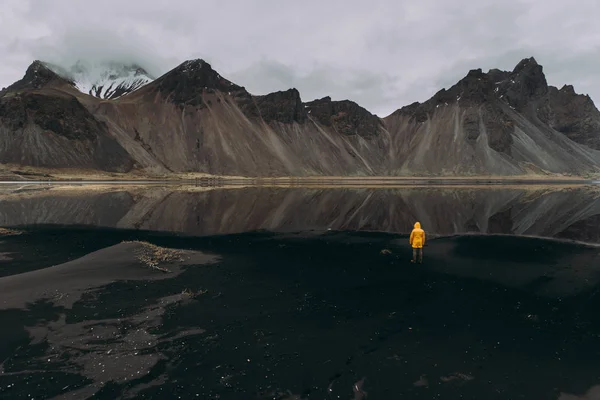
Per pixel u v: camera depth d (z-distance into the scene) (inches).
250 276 772.6
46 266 822.5
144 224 1562.5
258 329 506.6
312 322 537.3
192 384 370.6
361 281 754.2
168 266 821.9
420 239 923.4
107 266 764.6
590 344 486.3
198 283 708.7
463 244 1165.1
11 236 1219.2
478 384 390.6
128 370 390.3
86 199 2519.7
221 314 555.8
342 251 1051.9
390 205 2361.0
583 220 1737.2
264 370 402.6
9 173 4869.6
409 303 629.6
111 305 570.9
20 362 396.8
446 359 440.8
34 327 481.7
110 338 460.8
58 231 1346.0
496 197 2955.2
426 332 514.6
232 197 2856.8
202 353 433.4
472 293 687.7
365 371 409.1
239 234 1339.8
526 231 1446.9
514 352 462.3
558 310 606.2
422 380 395.5
